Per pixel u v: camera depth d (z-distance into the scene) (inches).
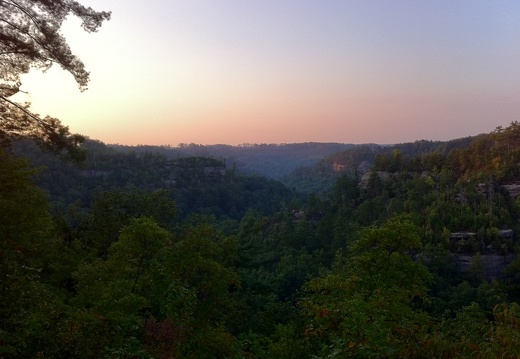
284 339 358.6
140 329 304.7
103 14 516.7
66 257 561.6
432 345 173.2
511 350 163.5
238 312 700.7
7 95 507.8
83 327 248.8
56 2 491.5
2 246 264.8
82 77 523.2
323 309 286.0
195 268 474.3
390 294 421.7
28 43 482.0
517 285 2034.9
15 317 221.1
